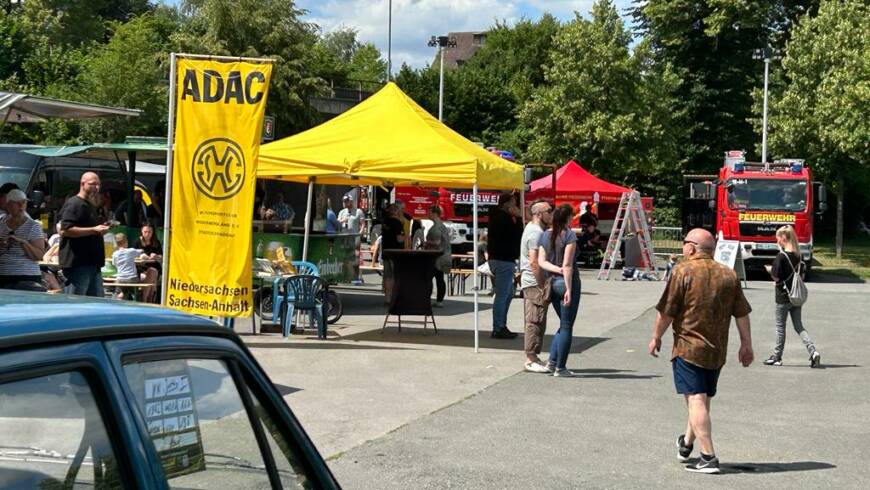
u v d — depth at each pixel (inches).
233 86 450.6
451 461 294.2
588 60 1747.0
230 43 1547.7
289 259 652.1
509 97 2506.2
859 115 1362.0
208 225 453.7
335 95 1878.7
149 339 84.7
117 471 78.4
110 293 562.9
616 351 533.6
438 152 522.9
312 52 1633.9
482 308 733.9
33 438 71.7
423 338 555.5
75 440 75.0
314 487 108.4
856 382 454.6
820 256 1620.3
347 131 555.2
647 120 1728.6
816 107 1460.4
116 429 78.5
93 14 2433.6
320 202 992.9
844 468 298.4
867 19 1475.1
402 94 579.8
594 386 423.8
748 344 294.4
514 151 2327.8
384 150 526.3
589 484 273.7
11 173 801.6
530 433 333.7
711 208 1186.6
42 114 466.9
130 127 1317.7
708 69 2001.7
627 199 1103.0
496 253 561.9
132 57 1343.5
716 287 288.8
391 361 470.6
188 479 87.7
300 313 591.8
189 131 453.1
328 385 406.3
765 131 1549.0
